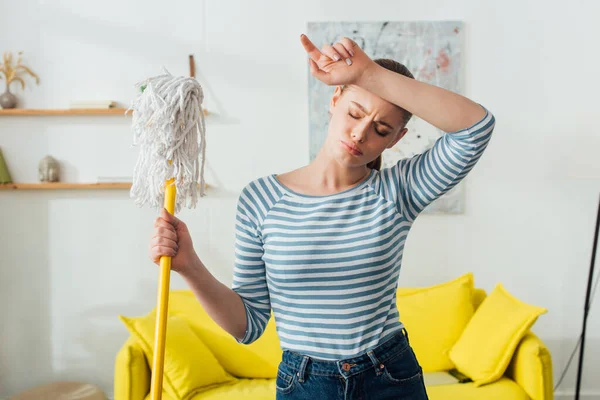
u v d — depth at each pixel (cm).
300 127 329
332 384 113
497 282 332
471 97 330
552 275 334
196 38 327
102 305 330
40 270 329
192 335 272
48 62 325
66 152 326
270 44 328
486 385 256
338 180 119
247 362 281
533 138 331
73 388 302
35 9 325
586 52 330
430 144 326
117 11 326
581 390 335
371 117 111
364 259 113
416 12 327
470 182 332
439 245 332
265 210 119
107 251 329
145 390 251
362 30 326
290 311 117
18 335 329
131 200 329
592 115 331
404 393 116
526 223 333
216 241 330
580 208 333
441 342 287
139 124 114
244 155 329
